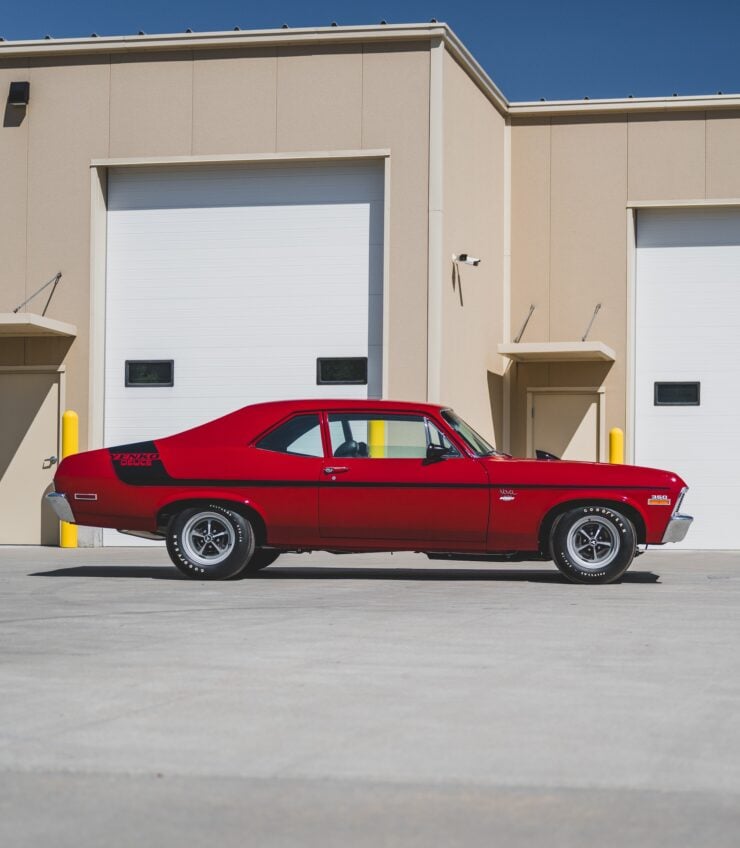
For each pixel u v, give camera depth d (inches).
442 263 646.5
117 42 677.3
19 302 685.3
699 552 706.8
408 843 145.3
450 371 659.4
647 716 212.5
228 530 448.1
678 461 755.4
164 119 676.7
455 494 438.3
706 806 160.6
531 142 764.6
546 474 438.0
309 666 260.2
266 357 674.2
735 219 753.6
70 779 172.7
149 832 149.0
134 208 687.7
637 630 315.3
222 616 340.8
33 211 685.3
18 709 217.3
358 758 183.6
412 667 259.3
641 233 762.2
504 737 197.0
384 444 444.5
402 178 651.5
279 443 448.5
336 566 542.9
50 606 364.8
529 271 764.0
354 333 665.0
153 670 255.0
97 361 681.0
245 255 677.9
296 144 665.0
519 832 149.6
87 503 455.8
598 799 163.5
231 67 671.8
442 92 650.2
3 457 689.6
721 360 753.0
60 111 684.1
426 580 460.8
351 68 659.4
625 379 753.0
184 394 681.0
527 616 342.6
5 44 686.5
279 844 144.6
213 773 175.5
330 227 669.3
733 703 223.6
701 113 746.8
